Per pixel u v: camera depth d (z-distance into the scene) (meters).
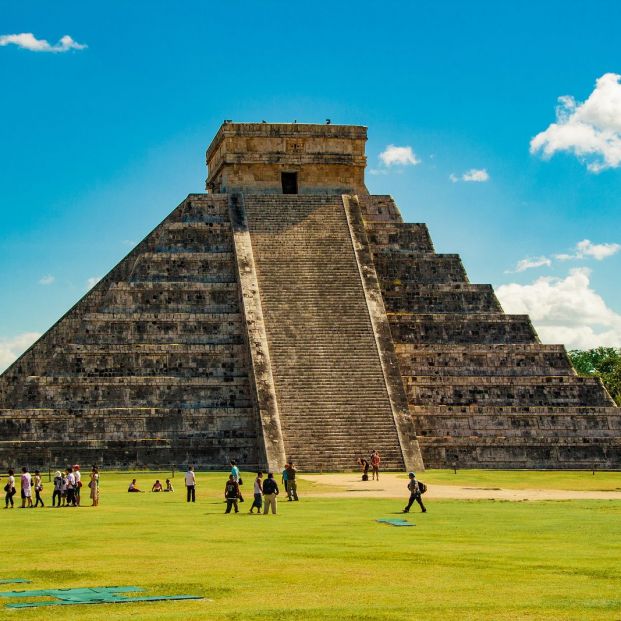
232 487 42.28
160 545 30.41
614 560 26.91
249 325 76.62
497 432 76.38
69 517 40.78
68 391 73.88
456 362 79.94
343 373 74.06
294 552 28.58
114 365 75.88
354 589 22.67
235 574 24.69
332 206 87.00
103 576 24.47
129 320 78.06
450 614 19.89
